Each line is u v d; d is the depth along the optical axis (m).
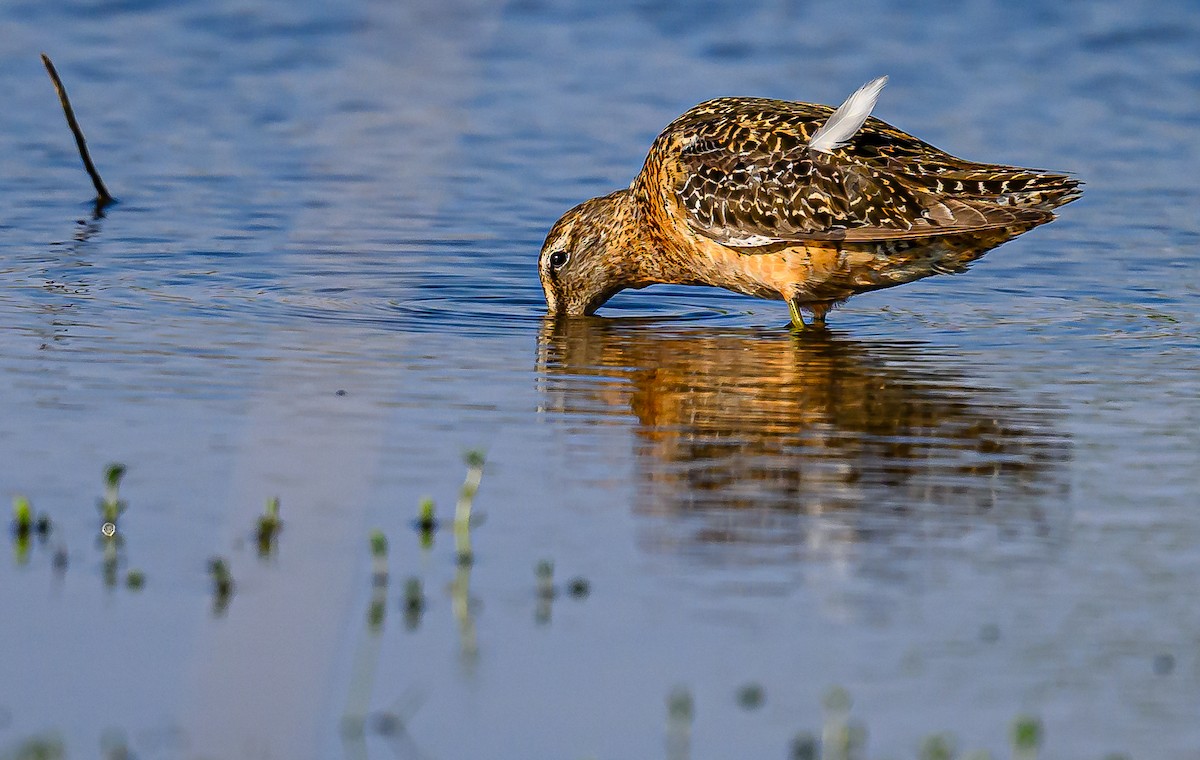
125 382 11.96
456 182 19.16
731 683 7.57
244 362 12.66
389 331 13.98
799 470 10.42
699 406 11.91
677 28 25.67
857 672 7.66
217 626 7.92
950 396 12.23
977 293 15.73
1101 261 16.61
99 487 9.77
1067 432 11.30
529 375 12.68
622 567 8.79
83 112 21.47
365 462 10.09
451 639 7.96
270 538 9.02
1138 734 7.14
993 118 21.67
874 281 14.30
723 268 14.74
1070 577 8.70
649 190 14.95
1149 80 23.48
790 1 26.78
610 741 7.12
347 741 7.11
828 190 13.82
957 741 7.09
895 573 8.74
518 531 9.28
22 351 12.73
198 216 17.59
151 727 7.13
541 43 25.02
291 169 19.39
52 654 7.75
